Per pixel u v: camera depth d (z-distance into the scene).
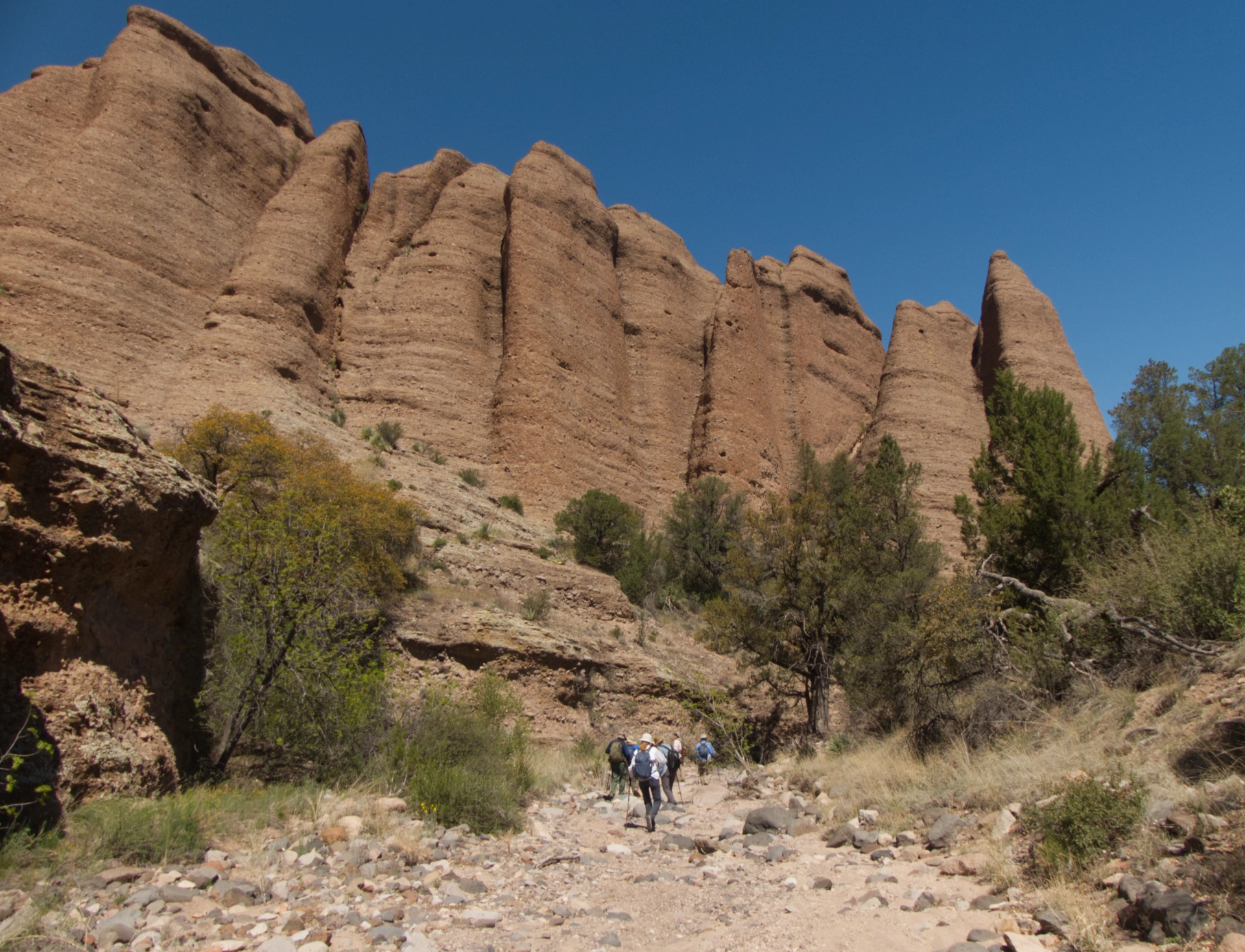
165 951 4.28
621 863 7.73
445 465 38.06
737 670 21.97
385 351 42.09
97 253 33.34
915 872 6.19
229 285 37.59
